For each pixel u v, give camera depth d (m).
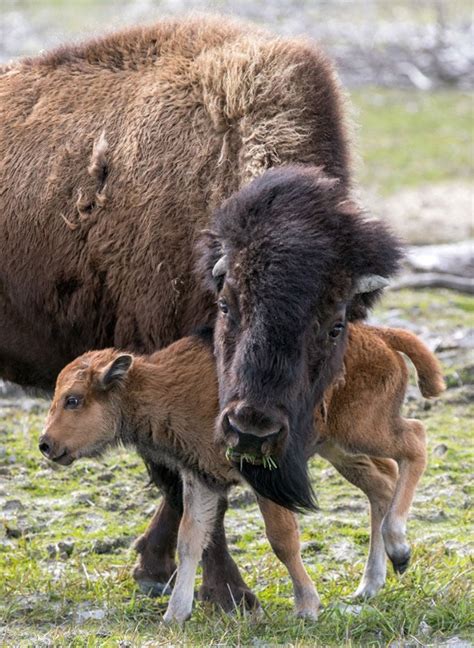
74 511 26.80
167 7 89.44
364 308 20.06
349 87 83.44
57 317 23.55
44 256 23.41
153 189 22.31
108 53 24.42
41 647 19.53
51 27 94.31
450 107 80.19
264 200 18.97
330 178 20.52
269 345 18.05
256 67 22.33
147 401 21.22
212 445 20.89
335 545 25.02
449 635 19.88
